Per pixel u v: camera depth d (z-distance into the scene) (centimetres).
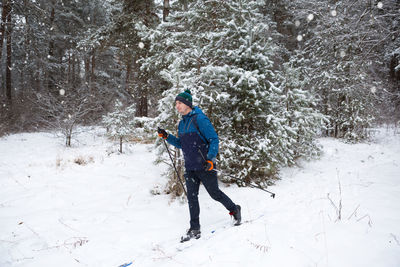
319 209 265
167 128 369
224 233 232
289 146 523
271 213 281
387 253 161
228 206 255
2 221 288
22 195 377
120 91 1833
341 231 200
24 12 1124
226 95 386
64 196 380
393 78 1249
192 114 247
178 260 193
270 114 442
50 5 1283
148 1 932
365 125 897
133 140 867
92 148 780
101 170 536
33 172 500
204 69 392
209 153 231
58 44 1644
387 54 896
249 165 415
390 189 314
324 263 160
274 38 1141
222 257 184
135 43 897
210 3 517
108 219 303
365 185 354
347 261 160
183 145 251
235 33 446
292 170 551
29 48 1262
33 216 303
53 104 962
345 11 808
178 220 301
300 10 1032
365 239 182
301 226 224
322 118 566
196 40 493
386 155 640
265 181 443
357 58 738
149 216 313
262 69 438
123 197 386
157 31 475
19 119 1164
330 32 830
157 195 395
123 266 201
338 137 953
